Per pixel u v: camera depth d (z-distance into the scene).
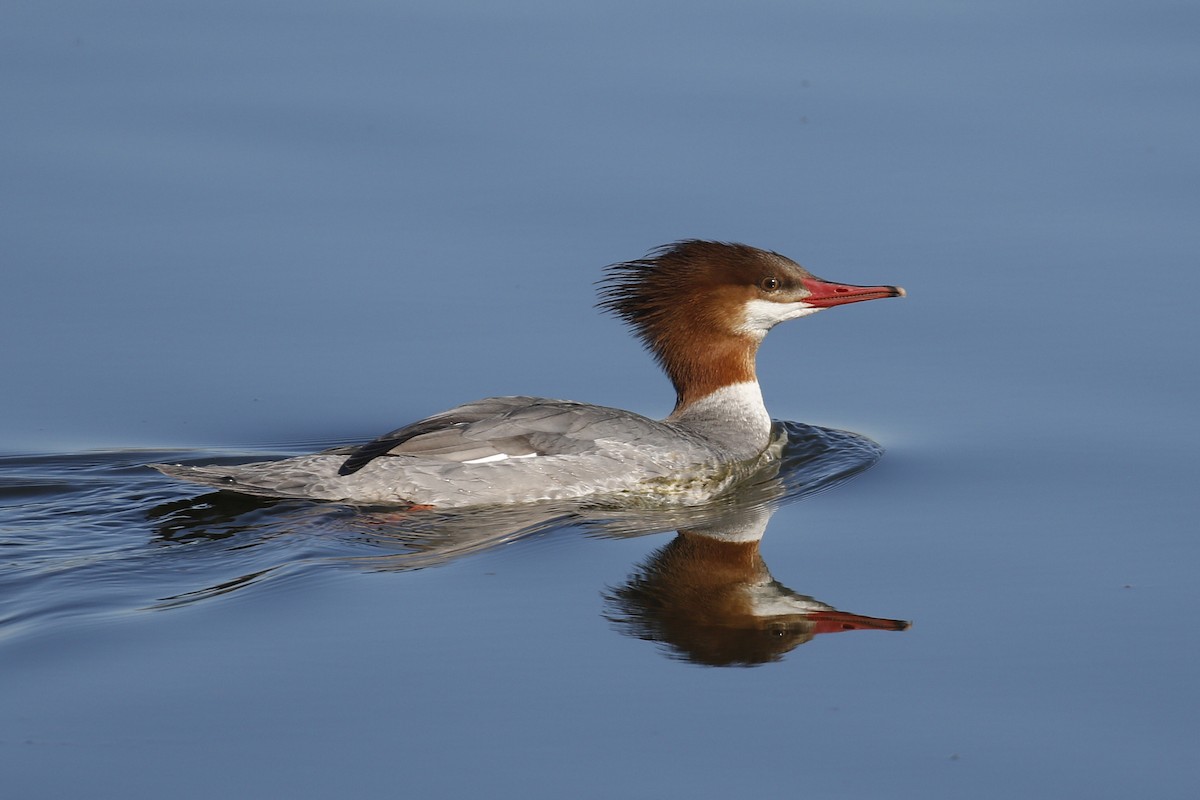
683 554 13.99
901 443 16.91
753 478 16.31
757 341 16.91
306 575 13.16
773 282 16.59
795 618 12.65
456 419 15.45
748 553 14.07
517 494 15.02
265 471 15.17
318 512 14.74
